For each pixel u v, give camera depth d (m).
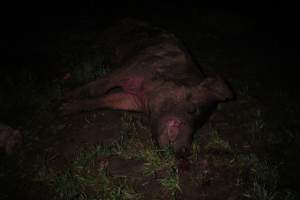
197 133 1.34
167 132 1.20
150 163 1.20
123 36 1.75
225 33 2.07
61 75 1.70
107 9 2.30
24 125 1.44
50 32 2.08
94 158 1.25
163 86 1.32
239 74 1.71
